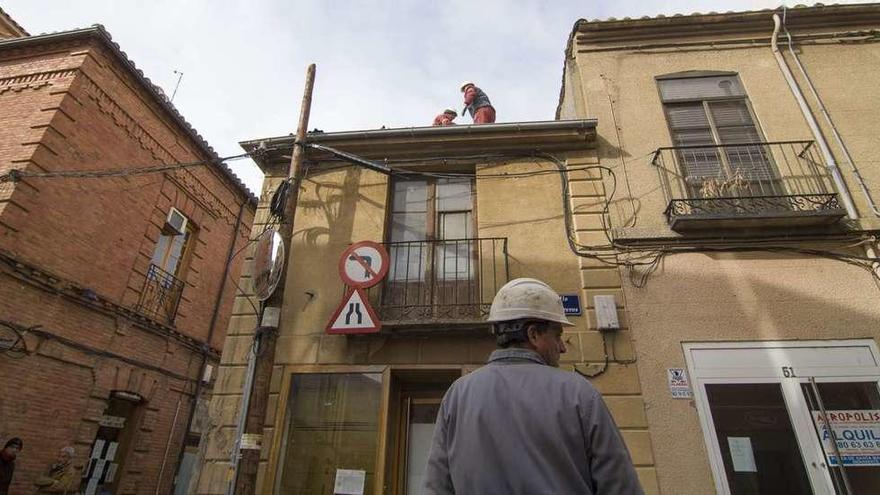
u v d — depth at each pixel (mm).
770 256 5484
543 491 1362
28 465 7590
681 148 6109
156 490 10289
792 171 6016
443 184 6668
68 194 8406
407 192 6656
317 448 5051
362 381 5305
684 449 4621
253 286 5598
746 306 5230
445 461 1646
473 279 5855
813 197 5738
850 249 5453
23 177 7578
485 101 8359
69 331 8375
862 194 5758
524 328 1856
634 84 6980
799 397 4777
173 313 11164
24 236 7566
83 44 9070
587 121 6328
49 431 7953
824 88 6680
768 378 4883
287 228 5297
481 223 6094
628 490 1375
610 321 5184
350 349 5434
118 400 9797
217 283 12898
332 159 6746
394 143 6648
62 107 8336
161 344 10734
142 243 10266
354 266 5465
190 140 11750
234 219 13820
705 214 5488
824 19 7156
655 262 5555
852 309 5129
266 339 4746
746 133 6473
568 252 5773
